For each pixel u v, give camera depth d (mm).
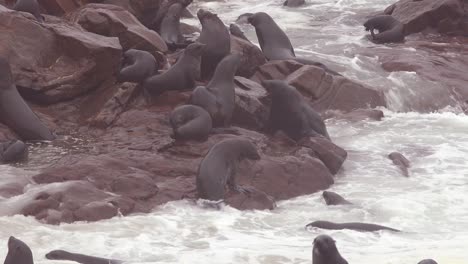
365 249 43438
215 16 72125
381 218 50031
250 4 130375
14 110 60844
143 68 66625
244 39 81188
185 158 56281
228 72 63500
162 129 61531
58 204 47188
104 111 63969
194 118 58562
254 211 50688
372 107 77125
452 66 89750
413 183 57500
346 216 50219
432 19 106000
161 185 52062
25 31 67062
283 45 82125
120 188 50594
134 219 47438
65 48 67750
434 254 41594
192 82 67250
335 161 59469
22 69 65750
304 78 73938
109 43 68062
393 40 100938
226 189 52062
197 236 45688
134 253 42031
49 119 63969
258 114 65250
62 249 42031
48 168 53000
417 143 67688
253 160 55312
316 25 112625
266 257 41688
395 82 81438
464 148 66688
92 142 59938
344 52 94812
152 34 75500
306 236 46375
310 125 63750
